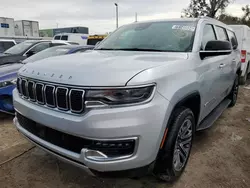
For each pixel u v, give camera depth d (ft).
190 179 8.86
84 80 6.54
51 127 7.09
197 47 9.73
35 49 26.09
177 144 8.23
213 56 10.43
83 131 6.38
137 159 6.55
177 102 7.51
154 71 6.95
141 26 12.17
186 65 8.46
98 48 11.94
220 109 13.66
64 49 20.68
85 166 6.61
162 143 7.13
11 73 14.07
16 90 9.38
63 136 6.96
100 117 6.25
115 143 6.33
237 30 26.86
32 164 9.65
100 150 6.39
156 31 11.25
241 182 8.79
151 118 6.52
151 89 6.61
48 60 8.90
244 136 12.98
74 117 6.59
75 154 6.72
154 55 9.24
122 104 6.34
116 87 6.32
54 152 7.27
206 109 11.14
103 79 6.44
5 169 9.26
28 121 8.14
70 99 6.66
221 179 8.92
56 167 9.47
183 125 8.38
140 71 6.75
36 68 8.14
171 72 7.49
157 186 8.42
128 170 6.59
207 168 9.62
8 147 10.99
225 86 14.15
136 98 6.40
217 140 12.35
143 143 6.51
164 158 7.66
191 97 8.62
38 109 7.48
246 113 17.12
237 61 16.62
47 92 7.27
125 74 6.56
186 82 8.00
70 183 8.51
